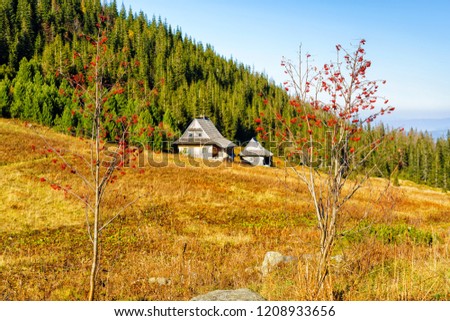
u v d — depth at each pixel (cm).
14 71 8625
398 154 512
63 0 12575
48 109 6084
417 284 656
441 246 1105
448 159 9750
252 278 1038
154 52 13588
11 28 10256
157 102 9256
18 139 4228
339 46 506
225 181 3769
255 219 2550
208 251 1683
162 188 3106
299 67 521
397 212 2692
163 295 922
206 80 13475
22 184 2706
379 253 855
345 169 536
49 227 2052
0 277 1230
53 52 8712
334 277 624
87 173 3109
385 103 494
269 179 4116
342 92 500
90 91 685
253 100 11656
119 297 930
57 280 1158
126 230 2075
